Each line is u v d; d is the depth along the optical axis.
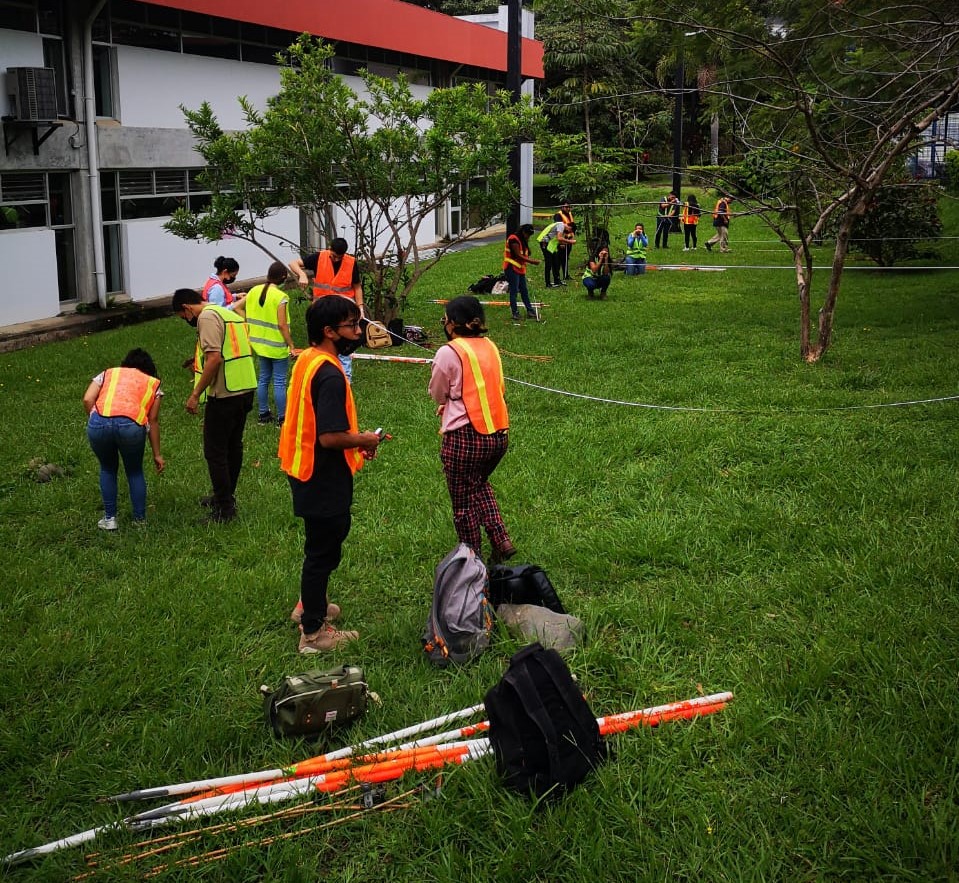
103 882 3.16
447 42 25.73
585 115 38.25
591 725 3.67
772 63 11.55
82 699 4.20
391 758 3.68
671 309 15.40
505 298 17.00
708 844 3.24
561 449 7.80
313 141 12.01
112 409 6.07
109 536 6.20
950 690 3.97
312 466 4.51
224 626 4.93
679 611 4.86
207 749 3.89
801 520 6.01
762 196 11.75
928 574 5.10
